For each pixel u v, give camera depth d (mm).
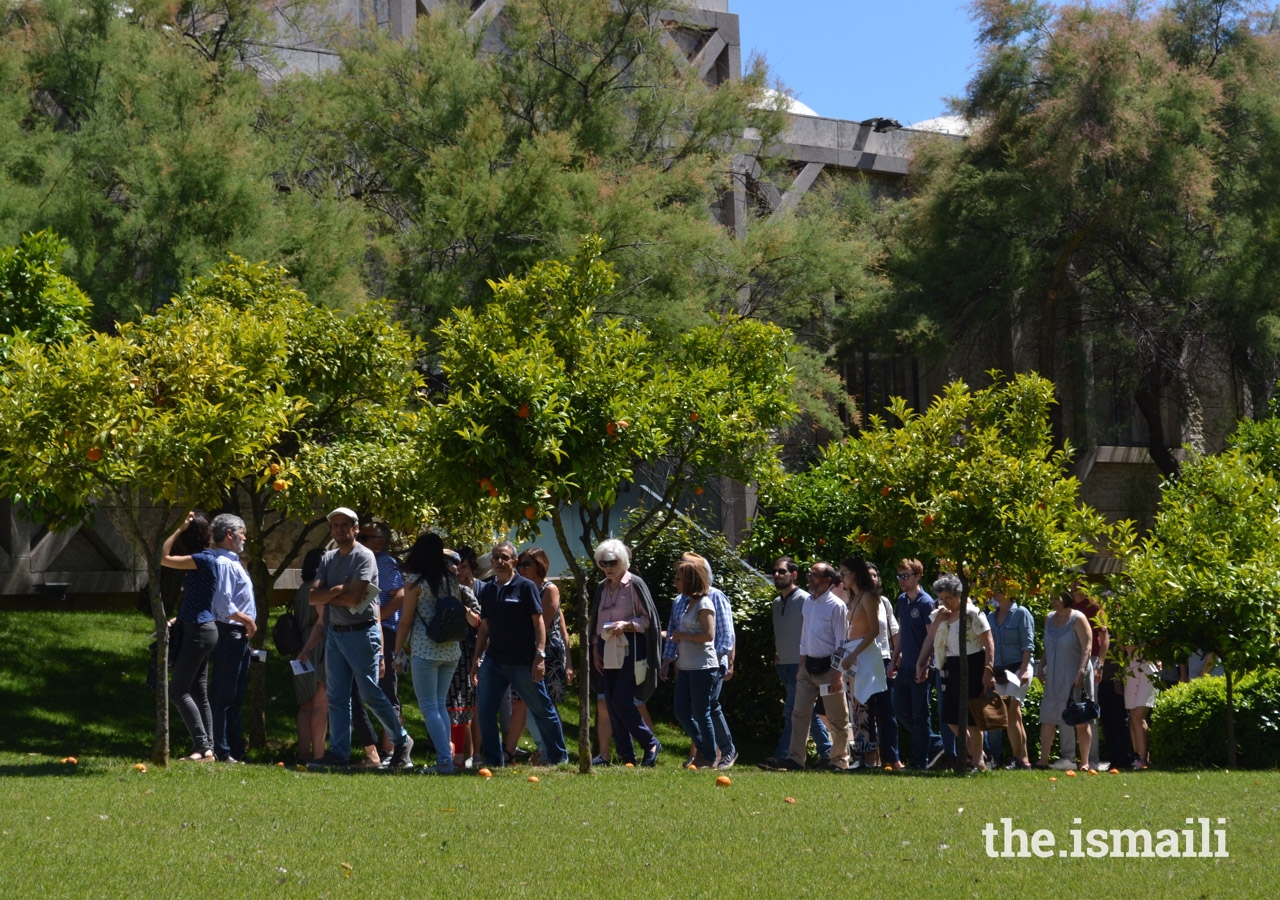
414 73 24953
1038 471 13945
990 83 33750
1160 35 33781
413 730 17312
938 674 15266
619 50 26984
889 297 32719
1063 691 15953
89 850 7625
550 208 22312
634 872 7367
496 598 13391
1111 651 16172
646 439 12734
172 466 11102
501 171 23250
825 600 14766
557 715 13719
